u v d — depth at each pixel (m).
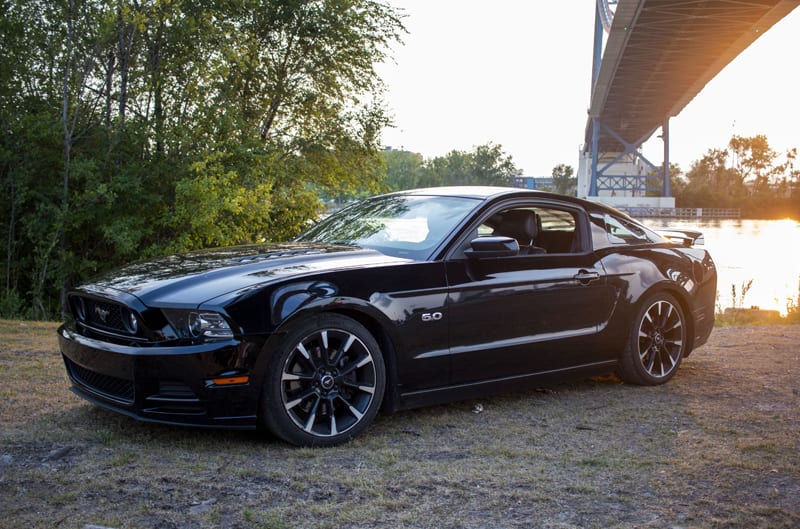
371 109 18.97
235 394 3.16
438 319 3.73
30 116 12.68
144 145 14.49
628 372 4.77
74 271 13.73
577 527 2.54
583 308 4.41
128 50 13.83
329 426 3.41
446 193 4.53
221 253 4.00
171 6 14.26
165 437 3.40
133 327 3.27
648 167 119.94
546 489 2.90
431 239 3.97
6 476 2.80
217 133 15.49
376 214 4.56
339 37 17.88
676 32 61.69
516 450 3.40
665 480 3.03
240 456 3.18
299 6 17.44
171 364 3.12
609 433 3.73
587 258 4.52
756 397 4.57
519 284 4.07
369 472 3.04
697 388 4.82
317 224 4.89
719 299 17.72
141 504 2.60
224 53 15.09
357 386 3.49
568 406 4.29
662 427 3.85
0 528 2.34
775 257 35.84
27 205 13.62
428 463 3.18
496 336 3.98
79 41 13.31
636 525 2.57
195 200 14.36
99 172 13.69
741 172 164.25
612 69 71.56
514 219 4.44
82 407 3.85
